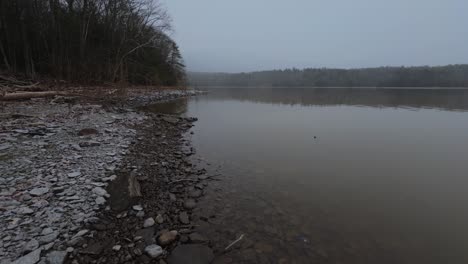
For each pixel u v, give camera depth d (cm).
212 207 433
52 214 332
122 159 577
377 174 638
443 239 371
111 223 344
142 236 328
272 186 542
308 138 1023
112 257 287
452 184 579
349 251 336
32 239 284
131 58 2866
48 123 783
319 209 450
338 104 2695
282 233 369
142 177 500
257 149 840
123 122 984
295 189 532
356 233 379
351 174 634
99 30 2500
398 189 550
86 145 625
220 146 859
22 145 565
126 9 2638
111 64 2355
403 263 318
